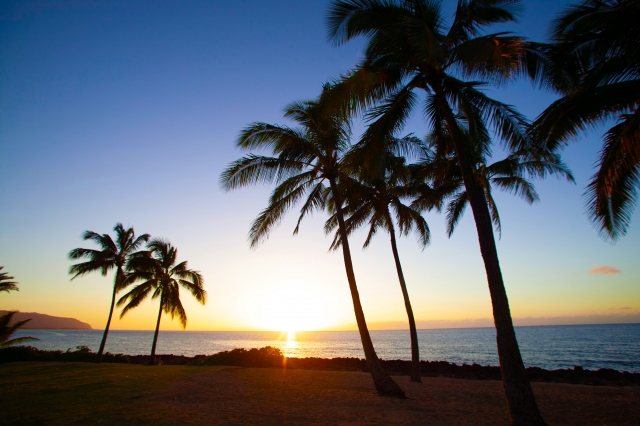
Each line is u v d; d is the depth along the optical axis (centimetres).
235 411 1007
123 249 2931
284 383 1566
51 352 2998
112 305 2856
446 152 1192
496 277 849
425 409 1070
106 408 1005
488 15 973
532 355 4631
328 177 1400
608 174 944
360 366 2833
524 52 893
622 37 840
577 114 823
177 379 1598
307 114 1370
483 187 1688
